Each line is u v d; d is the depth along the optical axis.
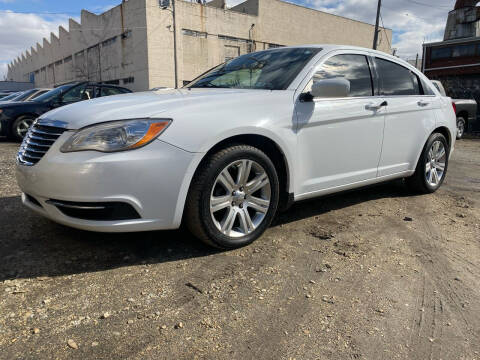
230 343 1.73
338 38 46.03
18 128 8.36
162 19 32.03
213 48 35.62
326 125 3.09
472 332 1.86
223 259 2.57
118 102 2.60
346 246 2.86
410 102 3.91
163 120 2.34
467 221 3.54
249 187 2.71
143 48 32.25
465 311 2.04
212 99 2.63
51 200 2.37
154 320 1.89
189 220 2.51
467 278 2.41
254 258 2.60
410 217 3.59
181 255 2.61
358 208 3.84
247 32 37.53
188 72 34.22
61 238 2.84
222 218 2.71
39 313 1.92
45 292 2.12
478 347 1.75
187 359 1.62
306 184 3.05
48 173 2.29
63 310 1.95
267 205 2.82
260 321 1.90
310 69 3.14
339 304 2.07
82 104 2.68
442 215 3.70
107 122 2.30
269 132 2.69
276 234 3.05
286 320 1.92
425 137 4.13
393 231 3.21
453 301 2.14
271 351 1.69
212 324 1.87
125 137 2.25
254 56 3.75
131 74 34.62
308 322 1.91
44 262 2.47
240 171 2.63
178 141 2.34
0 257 2.52
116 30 35.62
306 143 2.97
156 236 2.91
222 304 2.04
